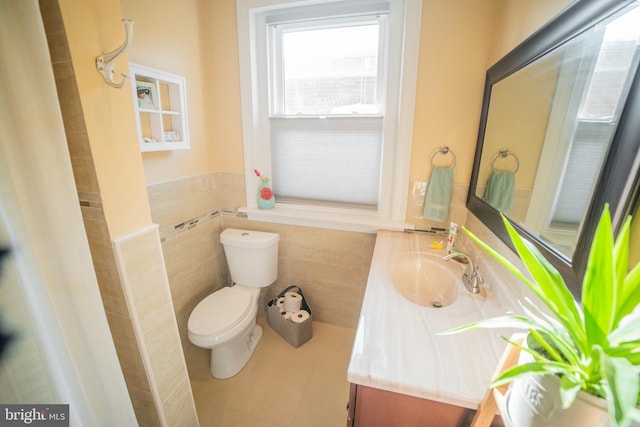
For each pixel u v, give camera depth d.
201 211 1.70
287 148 1.76
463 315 0.83
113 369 0.79
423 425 0.66
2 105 0.55
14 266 0.56
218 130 1.75
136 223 0.88
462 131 1.37
